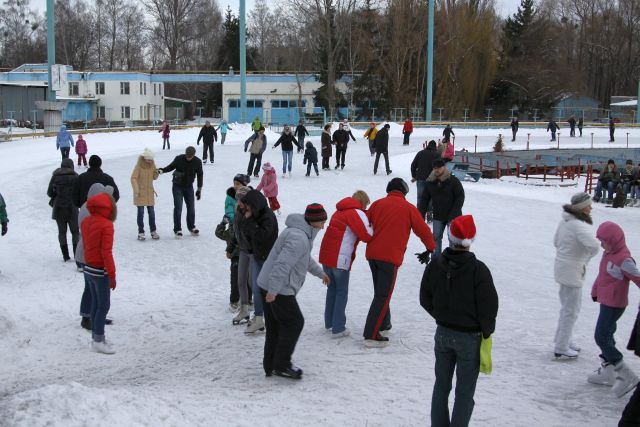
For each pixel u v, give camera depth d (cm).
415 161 1482
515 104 7244
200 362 751
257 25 9406
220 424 529
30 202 1919
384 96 6669
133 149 3666
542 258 1297
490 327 486
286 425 538
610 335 640
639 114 6256
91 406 507
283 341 668
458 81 6762
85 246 795
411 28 6456
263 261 789
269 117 6669
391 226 761
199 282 1136
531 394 621
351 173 2520
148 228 1565
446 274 494
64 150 2714
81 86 6359
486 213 1855
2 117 5500
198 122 6781
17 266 1224
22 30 10262
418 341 787
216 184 2211
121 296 1047
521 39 7544
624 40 8812
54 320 925
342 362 719
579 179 2767
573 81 7675
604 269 642
